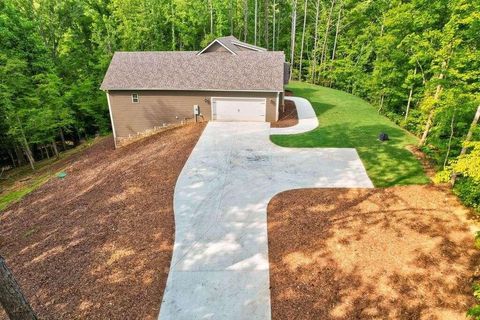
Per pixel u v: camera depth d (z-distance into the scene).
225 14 44.03
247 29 47.25
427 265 9.00
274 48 46.50
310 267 9.27
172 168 16.03
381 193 12.61
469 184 11.41
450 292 8.20
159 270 9.55
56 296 8.98
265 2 43.81
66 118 26.70
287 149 17.62
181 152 17.94
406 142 17.83
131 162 18.14
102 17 35.81
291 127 21.28
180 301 8.49
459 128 14.18
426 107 14.33
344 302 8.13
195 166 16.02
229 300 8.45
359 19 37.28
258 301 8.38
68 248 11.03
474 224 10.40
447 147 13.74
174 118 22.89
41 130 25.06
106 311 8.33
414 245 9.72
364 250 9.66
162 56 23.53
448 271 8.77
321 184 13.66
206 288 8.84
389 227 10.55
